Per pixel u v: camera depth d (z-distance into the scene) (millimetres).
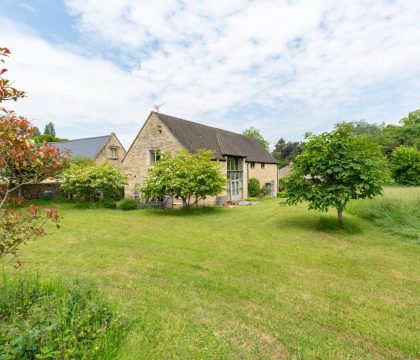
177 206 17953
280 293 4336
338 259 6184
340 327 3344
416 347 2934
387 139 38312
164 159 15297
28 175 3299
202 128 22969
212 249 6984
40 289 3553
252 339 3031
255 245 7410
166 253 6590
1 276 4629
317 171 8898
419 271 5445
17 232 3080
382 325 3400
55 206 3445
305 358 2721
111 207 17469
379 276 5164
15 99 2766
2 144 2742
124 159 20594
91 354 2404
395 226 8938
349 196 8523
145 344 2814
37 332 2342
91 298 3383
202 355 2699
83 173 17453
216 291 4387
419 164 21234
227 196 21281
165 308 3703
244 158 23797
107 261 5906
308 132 9438
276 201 21859
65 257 6184
